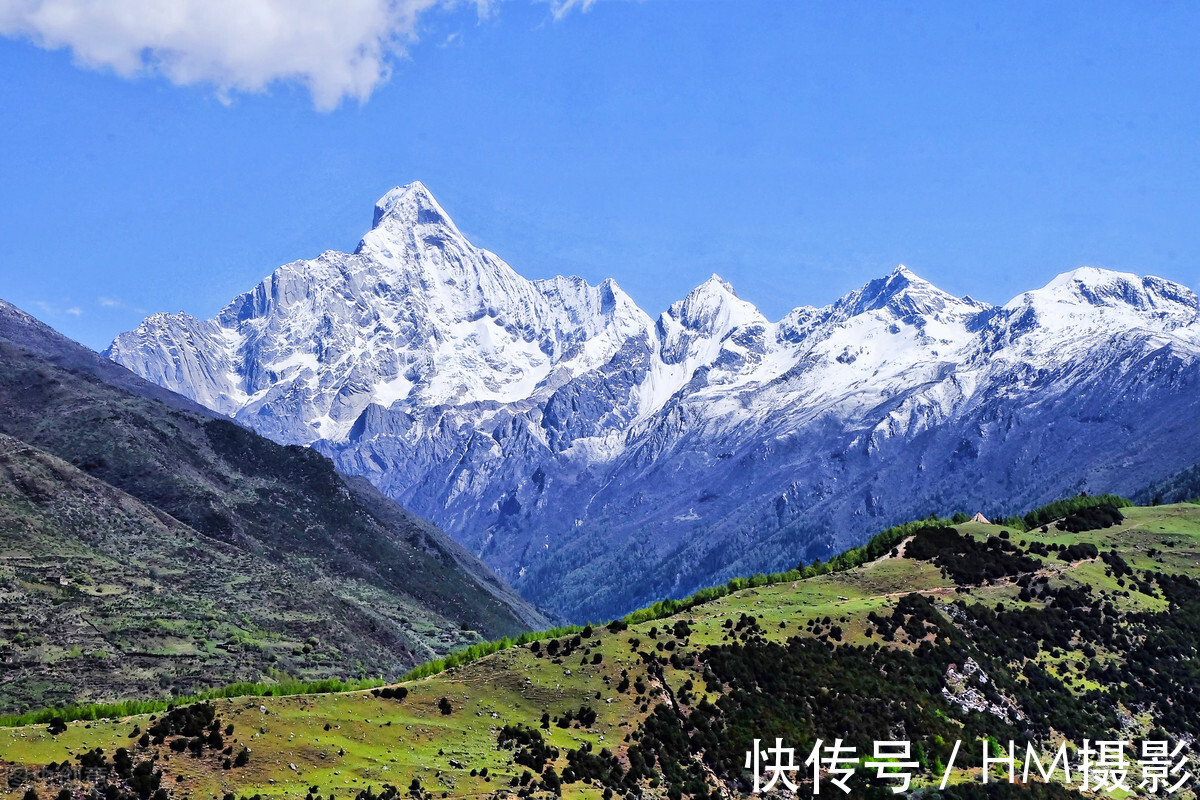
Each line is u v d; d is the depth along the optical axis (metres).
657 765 131.38
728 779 135.62
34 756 106.94
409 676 154.62
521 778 118.94
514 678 144.50
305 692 142.38
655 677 148.00
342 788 111.44
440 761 121.44
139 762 109.62
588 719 136.75
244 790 108.38
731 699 147.12
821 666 159.62
